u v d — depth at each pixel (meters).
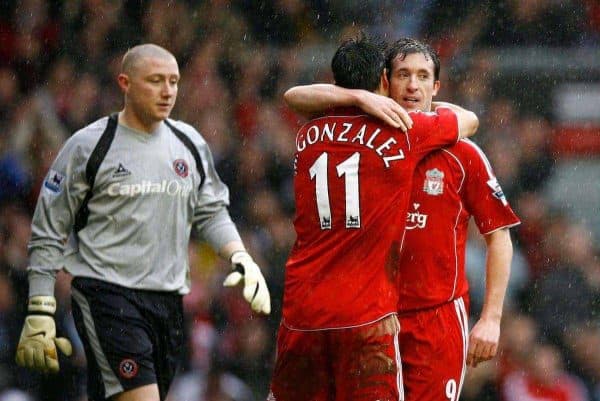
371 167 20.78
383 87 21.83
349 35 48.03
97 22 46.09
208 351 36.91
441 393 22.17
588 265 40.91
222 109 44.66
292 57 46.91
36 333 22.08
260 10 47.81
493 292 22.20
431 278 22.02
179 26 46.72
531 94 47.25
